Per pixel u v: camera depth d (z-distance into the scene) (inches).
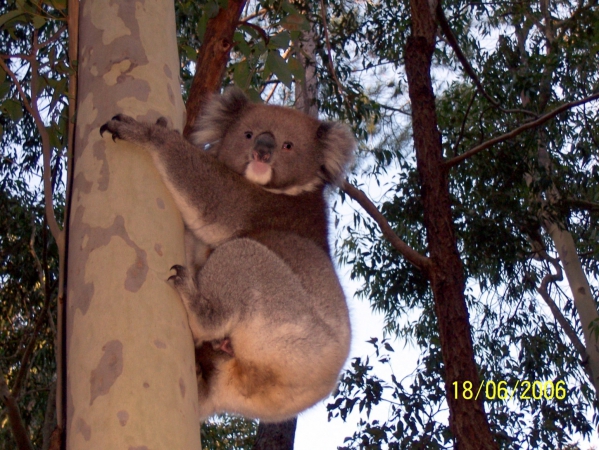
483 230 401.4
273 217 145.7
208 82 152.6
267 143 152.6
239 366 124.0
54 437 97.8
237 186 140.9
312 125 164.6
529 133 399.5
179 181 126.5
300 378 124.3
